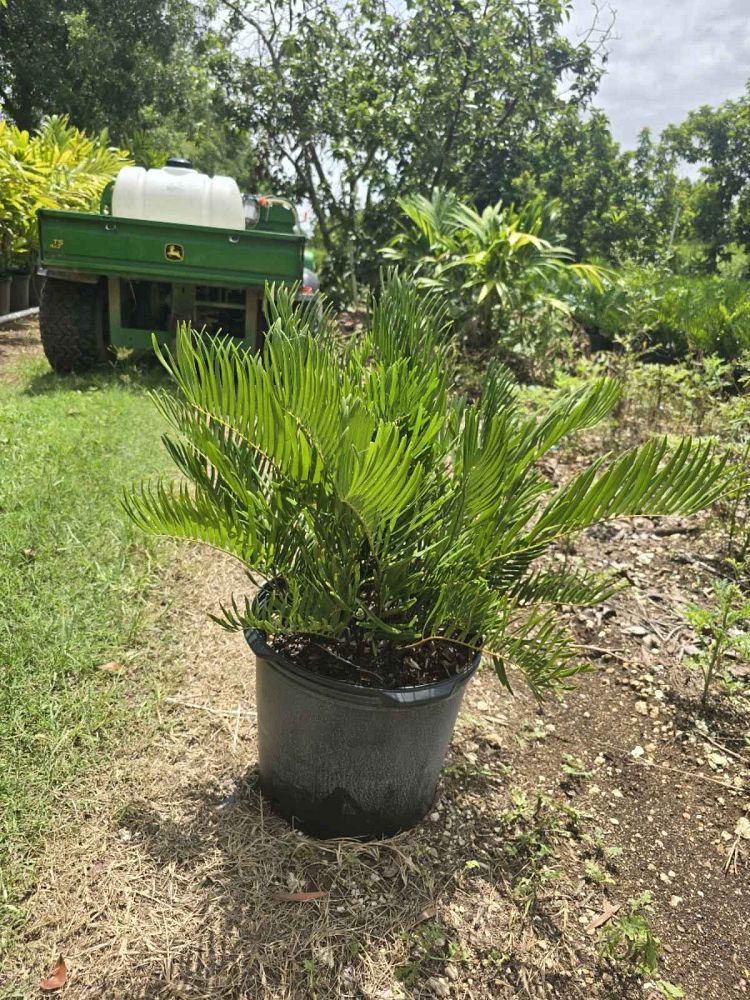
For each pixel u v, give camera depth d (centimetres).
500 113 1081
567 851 224
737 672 319
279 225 788
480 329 780
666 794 252
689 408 585
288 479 188
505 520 194
